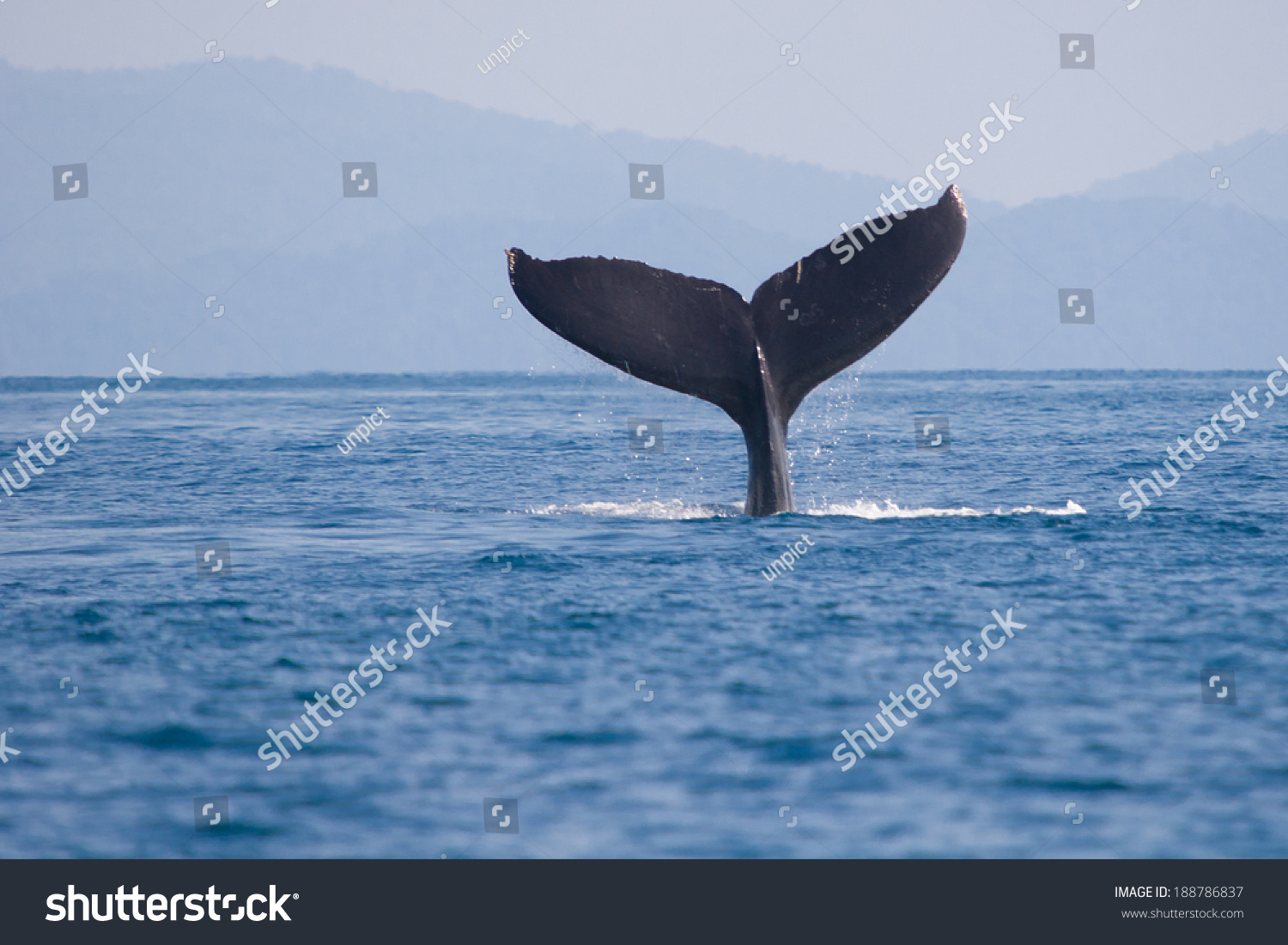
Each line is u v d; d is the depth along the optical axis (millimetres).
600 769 27594
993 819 25047
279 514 66938
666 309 48625
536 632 38594
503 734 29703
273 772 27688
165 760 28406
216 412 182875
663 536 55219
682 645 36938
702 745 28891
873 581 44969
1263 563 47750
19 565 51250
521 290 46844
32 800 26297
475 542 55125
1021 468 89875
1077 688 32531
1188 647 36000
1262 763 27391
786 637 37594
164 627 39969
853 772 27344
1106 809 25359
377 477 88375
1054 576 45562
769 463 55000
